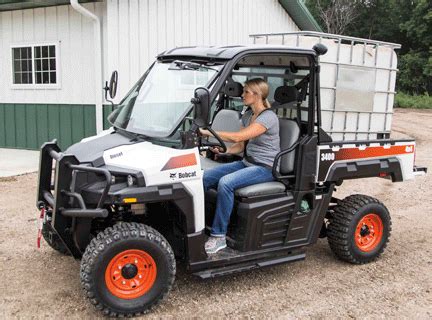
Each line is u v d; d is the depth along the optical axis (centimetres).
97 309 392
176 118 414
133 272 390
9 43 1132
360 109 605
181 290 446
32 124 1127
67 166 384
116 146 408
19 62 1132
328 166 473
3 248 530
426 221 679
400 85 4038
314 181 466
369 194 827
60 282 452
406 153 536
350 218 503
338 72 581
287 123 466
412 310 425
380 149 513
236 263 435
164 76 446
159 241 393
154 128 422
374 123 626
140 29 1008
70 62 1059
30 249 529
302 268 506
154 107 436
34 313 398
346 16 3912
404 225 659
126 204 404
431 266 521
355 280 481
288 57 455
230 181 430
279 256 464
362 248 517
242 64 502
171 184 393
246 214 433
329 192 482
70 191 384
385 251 560
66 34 1054
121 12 977
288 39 609
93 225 432
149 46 1025
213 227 435
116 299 385
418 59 3934
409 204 768
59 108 1087
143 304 393
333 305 429
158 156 392
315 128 466
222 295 439
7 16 1123
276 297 440
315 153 462
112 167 386
